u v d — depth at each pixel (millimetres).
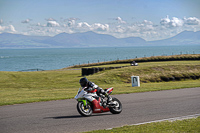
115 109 9820
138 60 67312
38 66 99312
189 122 7574
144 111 10047
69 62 120875
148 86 21641
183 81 29125
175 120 8211
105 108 9594
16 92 19859
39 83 28500
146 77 30062
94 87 9453
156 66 34562
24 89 23453
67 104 12492
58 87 24734
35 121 8641
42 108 11445
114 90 18828
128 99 13609
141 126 7277
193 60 60562
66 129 7434
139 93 16453
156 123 7676
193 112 9617
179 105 11273
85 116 9352
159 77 30188
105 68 37062
